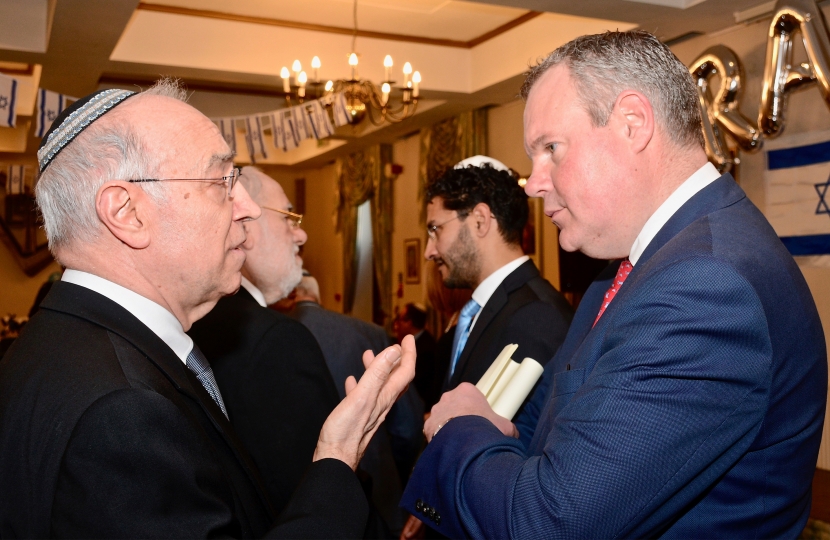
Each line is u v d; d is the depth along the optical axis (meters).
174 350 1.01
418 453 2.38
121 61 5.37
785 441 0.92
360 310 10.70
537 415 1.53
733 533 0.91
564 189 1.06
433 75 6.45
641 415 0.84
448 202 1.97
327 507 0.94
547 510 0.85
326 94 5.01
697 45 4.89
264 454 1.39
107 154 0.94
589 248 1.10
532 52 5.79
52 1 4.29
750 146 3.84
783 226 4.30
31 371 0.87
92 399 0.79
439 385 2.78
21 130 8.59
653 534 0.90
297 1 5.50
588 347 1.03
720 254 0.88
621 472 0.83
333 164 11.38
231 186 1.04
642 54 1.03
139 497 0.76
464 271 1.97
